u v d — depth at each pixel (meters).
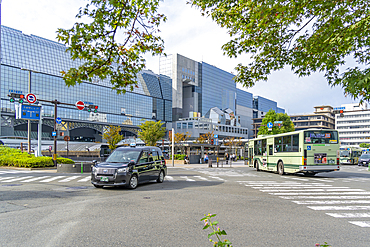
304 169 16.97
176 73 136.00
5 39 89.81
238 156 60.22
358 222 6.11
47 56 99.75
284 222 6.03
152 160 13.48
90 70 6.10
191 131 111.12
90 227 5.50
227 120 142.12
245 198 9.17
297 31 6.34
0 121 86.38
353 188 12.02
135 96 123.06
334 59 5.61
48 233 5.11
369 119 119.25
